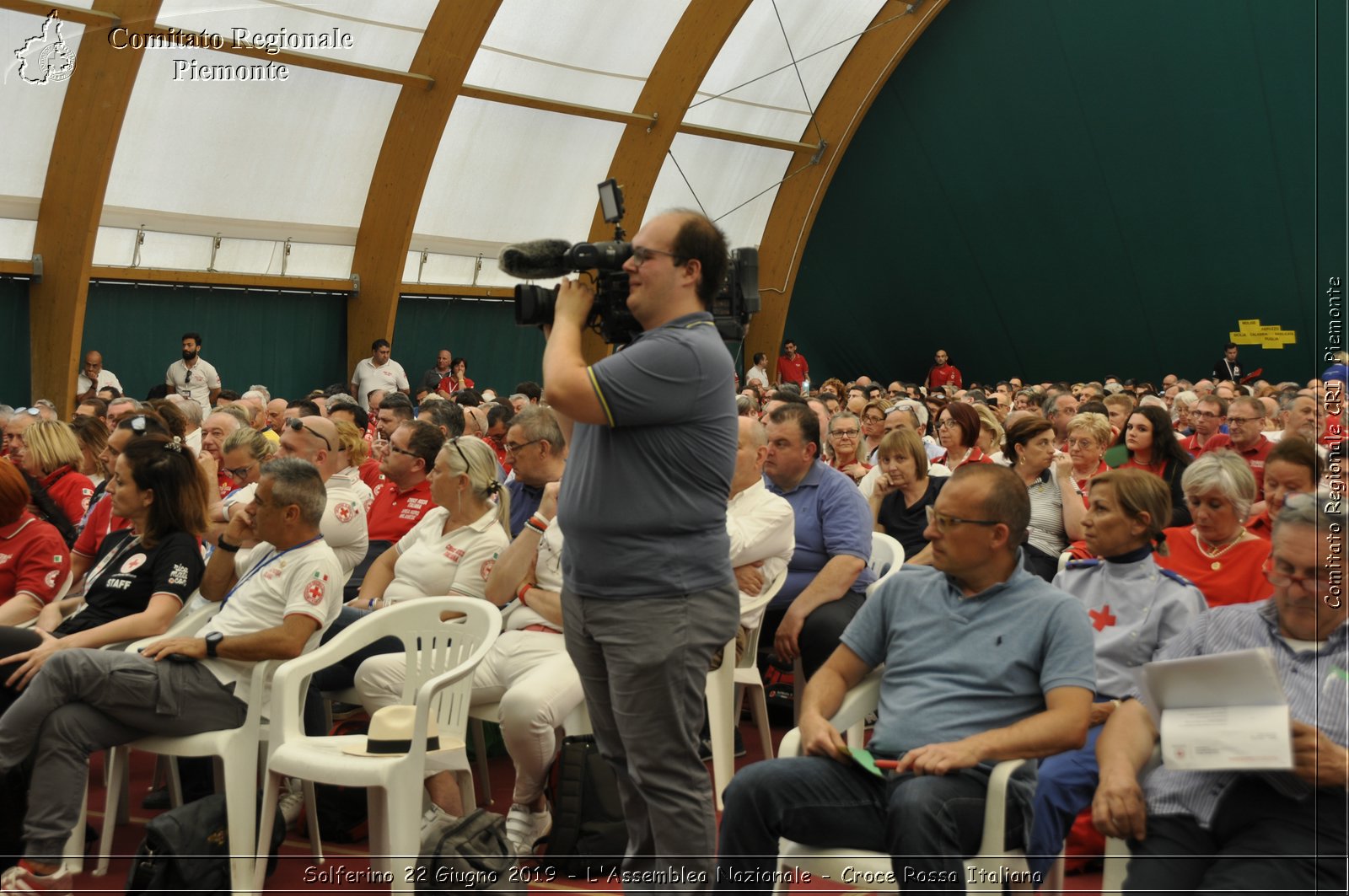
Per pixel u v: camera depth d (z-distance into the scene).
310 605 3.68
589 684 2.85
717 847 2.82
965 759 2.62
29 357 13.77
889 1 19.05
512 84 16.22
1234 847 2.52
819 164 20.80
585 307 2.71
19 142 12.91
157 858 3.31
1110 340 20.75
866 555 4.54
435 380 16.66
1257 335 19.25
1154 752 2.72
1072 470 5.55
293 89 14.52
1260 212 18.48
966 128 20.05
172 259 14.80
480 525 4.39
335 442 5.43
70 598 4.47
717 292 2.81
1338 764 2.38
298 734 3.57
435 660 3.81
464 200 17.03
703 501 2.73
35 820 3.32
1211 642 2.79
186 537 3.97
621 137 17.91
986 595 2.89
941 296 21.84
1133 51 18.31
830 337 23.03
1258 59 17.58
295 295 16.17
